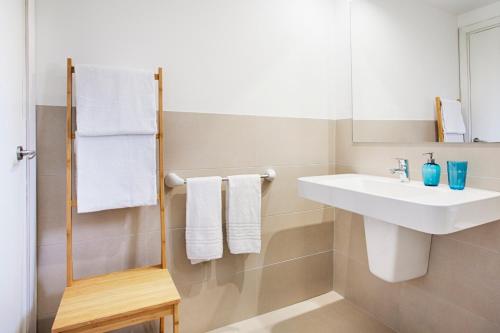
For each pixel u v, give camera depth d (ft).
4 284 2.95
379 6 5.24
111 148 3.97
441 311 4.42
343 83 6.05
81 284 3.82
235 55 5.19
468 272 4.07
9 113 3.08
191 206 4.64
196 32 4.85
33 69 3.78
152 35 4.52
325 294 6.36
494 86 3.74
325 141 6.24
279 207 5.76
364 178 5.08
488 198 3.34
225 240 5.24
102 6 4.20
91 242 4.26
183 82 4.78
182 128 4.80
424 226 3.00
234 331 5.16
